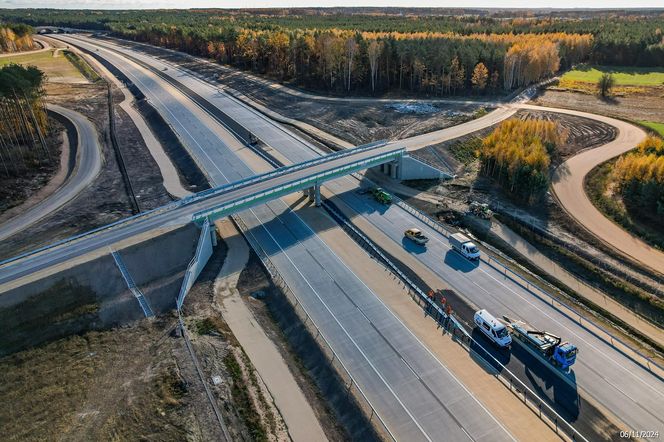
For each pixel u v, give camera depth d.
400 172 81.75
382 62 130.50
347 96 128.12
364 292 52.81
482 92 132.25
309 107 120.00
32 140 93.94
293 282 54.56
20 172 82.31
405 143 93.25
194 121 111.19
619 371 41.97
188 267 54.09
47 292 48.09
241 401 38.88
